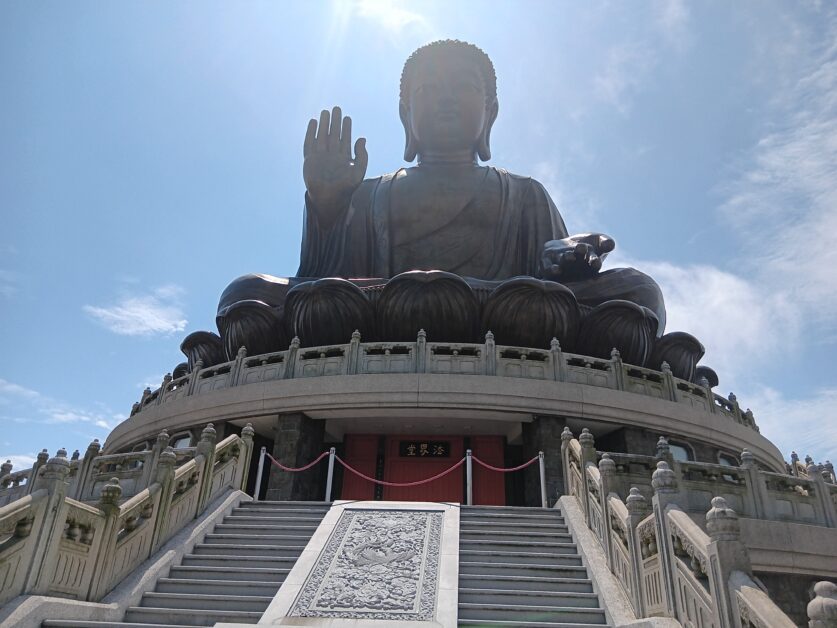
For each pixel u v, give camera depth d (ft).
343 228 100.27
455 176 101.30
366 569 32.17
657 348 82.79
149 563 34.40
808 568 42.86
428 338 74.54
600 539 35.63
